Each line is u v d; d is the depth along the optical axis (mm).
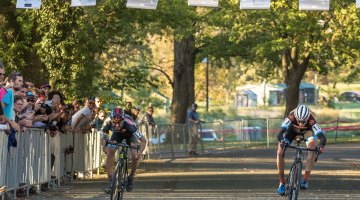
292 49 76750
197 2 29844
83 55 46094
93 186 31719
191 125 58031
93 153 38000
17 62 43594
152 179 35594
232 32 74625
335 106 122312
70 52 45438
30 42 45625
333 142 75500
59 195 27938
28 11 44188
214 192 29219
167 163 48188
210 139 60531
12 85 25750
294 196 23031
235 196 27625
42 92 30359
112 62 60812
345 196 27797
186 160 51469
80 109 36000
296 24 67500
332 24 66938
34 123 29125
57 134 31453
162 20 55156
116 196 24672
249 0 29297
